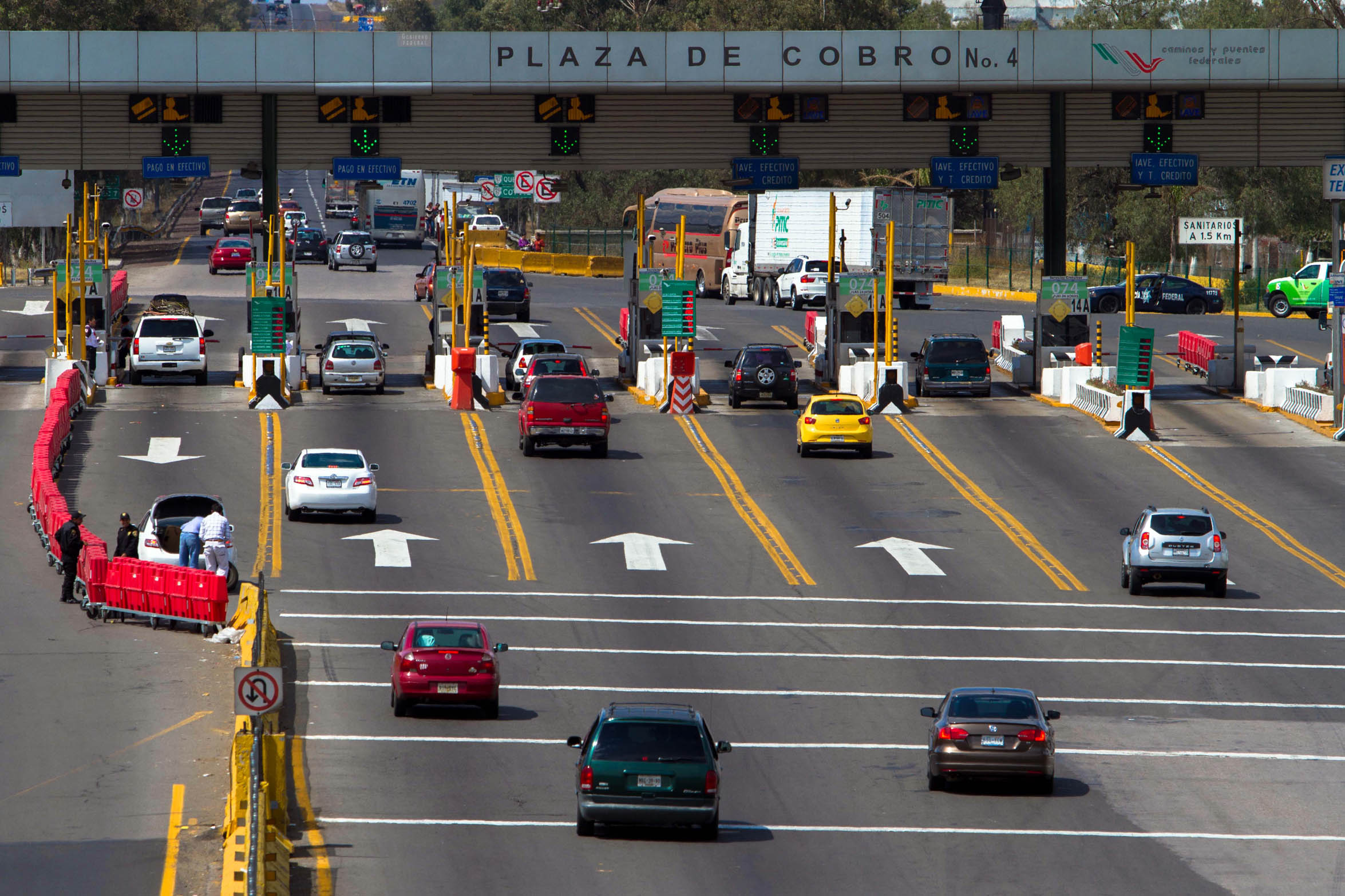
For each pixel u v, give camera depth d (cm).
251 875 2769
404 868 3269
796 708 4769
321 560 6450
